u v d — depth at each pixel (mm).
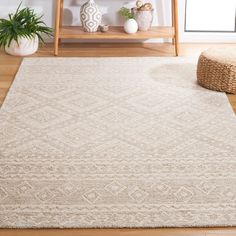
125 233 2174
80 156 2738
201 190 2445
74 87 3652
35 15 4445
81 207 2320
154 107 3344
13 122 3113
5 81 3771
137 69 4023
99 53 4441
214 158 2729
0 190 2432
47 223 2217
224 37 4789
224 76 3535
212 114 3256
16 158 2713
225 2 4852
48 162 2678
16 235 2158
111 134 2982
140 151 2795
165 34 4340
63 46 4629
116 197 2391
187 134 2990
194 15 4887
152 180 2523
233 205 2338
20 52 4285
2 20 4293
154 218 2252
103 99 3457
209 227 2219
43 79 3791
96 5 4355
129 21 4328
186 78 3850
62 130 3023
